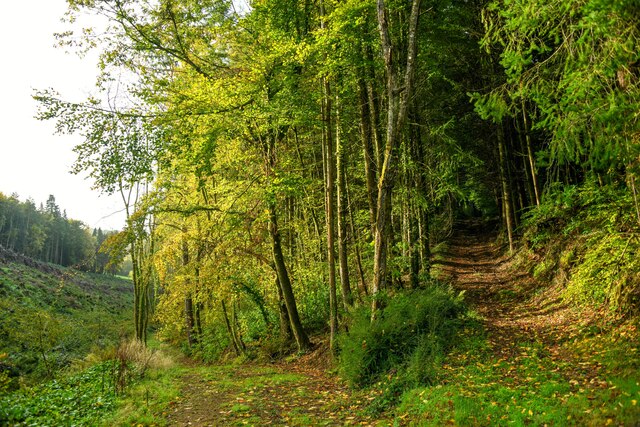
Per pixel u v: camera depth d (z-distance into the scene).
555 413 4.95
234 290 15.59
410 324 9.08
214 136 11.80
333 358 11.45
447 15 12.66
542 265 13.99
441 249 24.81
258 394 8.94
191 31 12.91
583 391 5.53
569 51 4.75
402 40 12.04
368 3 9.31
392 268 12.89
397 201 13.66
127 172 10.89
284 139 15.43
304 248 18.06
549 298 11.91
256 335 17.30
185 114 11.15
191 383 11.16
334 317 11.73
